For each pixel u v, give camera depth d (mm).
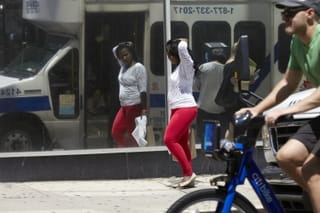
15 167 22453
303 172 11570
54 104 22859
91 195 20656
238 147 11680
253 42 24203
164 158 23391
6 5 22266
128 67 23172
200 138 23812
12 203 19422
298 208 15094
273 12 24297
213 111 23703
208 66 23734
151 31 23344
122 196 20531
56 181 22750
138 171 23234
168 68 23297
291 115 11438
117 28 23156
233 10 24000
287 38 24453
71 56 22938
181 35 23625
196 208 11578
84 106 23062
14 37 22422
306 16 11969
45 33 22688
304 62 12203
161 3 23422
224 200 11578
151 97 23406
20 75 22547
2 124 22516
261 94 24375
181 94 20812
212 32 23891
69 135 23000
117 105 23266
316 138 11578
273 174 15195
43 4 22594
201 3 23750
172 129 21000
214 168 23906
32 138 22688
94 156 22969
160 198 20250
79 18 22922
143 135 23203
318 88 11477
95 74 23109
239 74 13219
